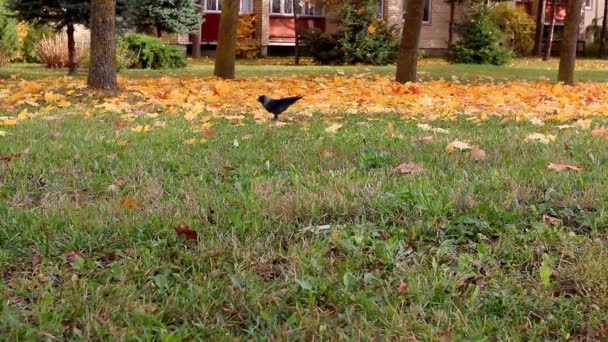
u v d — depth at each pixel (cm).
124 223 338
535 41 3319
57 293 262
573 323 244
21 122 681
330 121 728
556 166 441
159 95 952
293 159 495
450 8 3183
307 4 3052
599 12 3731
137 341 225
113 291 263
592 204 369
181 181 430
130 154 508
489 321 242
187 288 268
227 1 1424
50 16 1593
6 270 289
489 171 447
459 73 1831
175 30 2511
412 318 242
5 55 2214
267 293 265
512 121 722
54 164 472
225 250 305
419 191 377
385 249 304
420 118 759
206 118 714
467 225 339
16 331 226
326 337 231
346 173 443
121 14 1820
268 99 727
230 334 232
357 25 2756
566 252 303
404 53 1375
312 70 1898
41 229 333
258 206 364
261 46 3141
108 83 1052
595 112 803
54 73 1661
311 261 288
